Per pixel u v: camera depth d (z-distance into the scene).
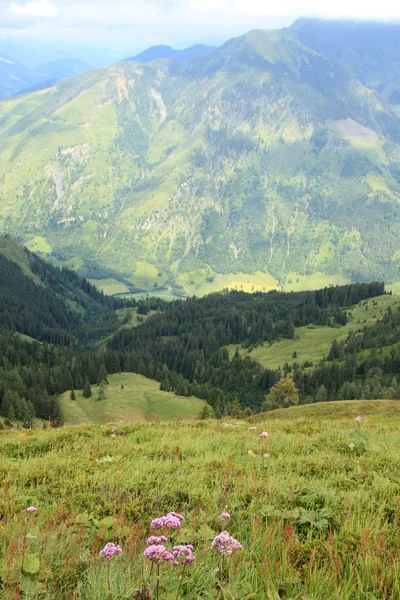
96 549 7.09
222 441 18.34
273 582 5.91
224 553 5.30
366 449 16.33
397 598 5.58
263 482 11.15
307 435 20.81
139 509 9.81
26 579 5.82
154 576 5.78
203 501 10.02
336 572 6.16
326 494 9.88
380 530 7.80
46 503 10.42
